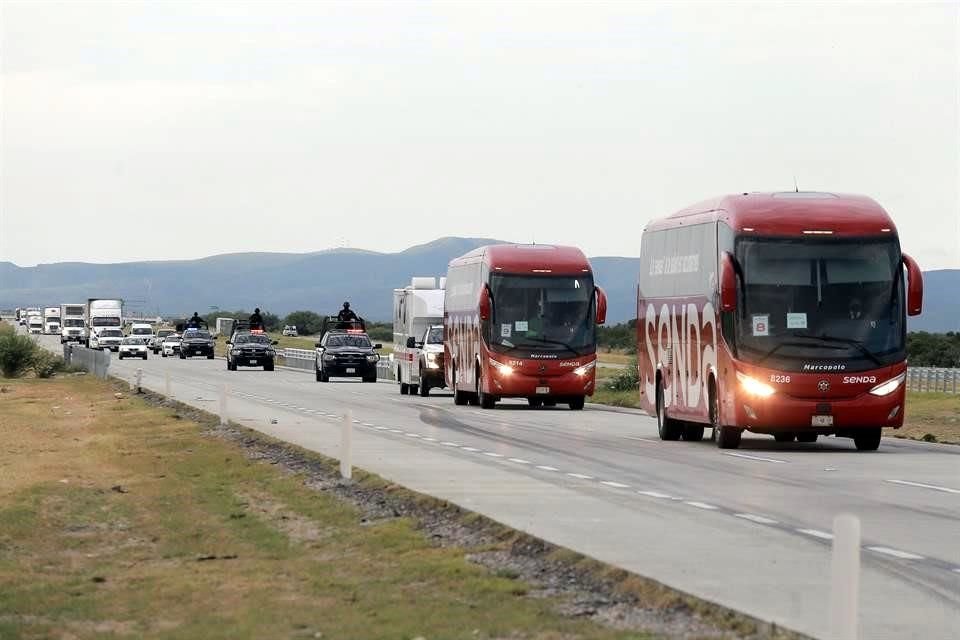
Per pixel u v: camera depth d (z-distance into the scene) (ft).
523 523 148.25
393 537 142.61
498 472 206.69
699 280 270.05
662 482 195.11
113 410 384.06
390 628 99.45
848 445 272.92
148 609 111.75
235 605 111.45
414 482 190.80
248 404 413.39
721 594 108.88
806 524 150.41
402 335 524.11
